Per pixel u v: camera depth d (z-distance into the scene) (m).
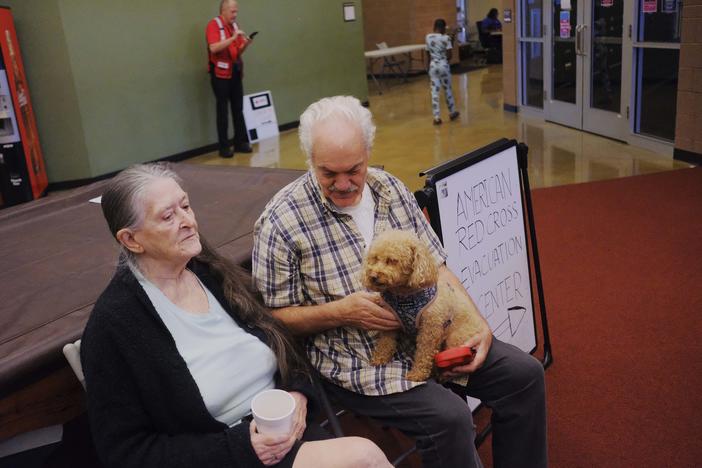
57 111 6.78
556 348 3.15
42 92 6.68
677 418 2.59
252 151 8.23
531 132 7.91
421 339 1.80
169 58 7.66
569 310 3.50
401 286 1.70
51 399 1.81
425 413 1.78
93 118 6.98
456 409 1.78
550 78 8.28
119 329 1.57
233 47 7.63
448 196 2.30
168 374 1.60
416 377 1.81
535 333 2.92
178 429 1.63
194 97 8.05
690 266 3.89
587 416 2.65
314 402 1.82
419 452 1.82
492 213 2.54
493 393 1.99
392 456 2.48
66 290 2.19
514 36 8.88
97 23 6.85
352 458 1.57
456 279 2.11
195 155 8.21
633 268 3.93
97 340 1.57
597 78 7.39
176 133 7.91
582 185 5.59
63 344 1.79
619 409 2.67
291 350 1.85
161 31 7.52
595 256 4.14
